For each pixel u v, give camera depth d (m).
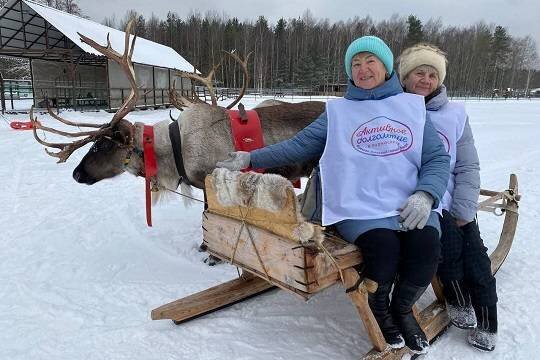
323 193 2.62
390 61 2.62
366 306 2.45
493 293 2.81
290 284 2.39
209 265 4.25
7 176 7.96
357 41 2.62
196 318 3.22
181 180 4.42
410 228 2.30
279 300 3.48
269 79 63.94
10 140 11.95
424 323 2.86
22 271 4.06
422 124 2.56
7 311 3.37
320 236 2.25
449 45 73.44
